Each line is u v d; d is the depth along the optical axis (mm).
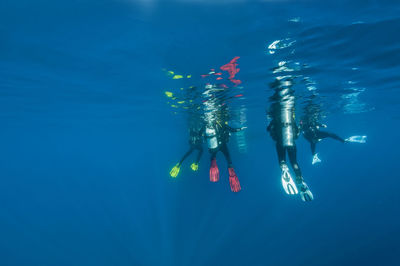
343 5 4055
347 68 8188
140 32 5047
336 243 16906
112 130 33469
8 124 25109
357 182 49188
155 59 6723
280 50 6082
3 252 18641
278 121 5695
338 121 29391
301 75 8602
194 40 5391
